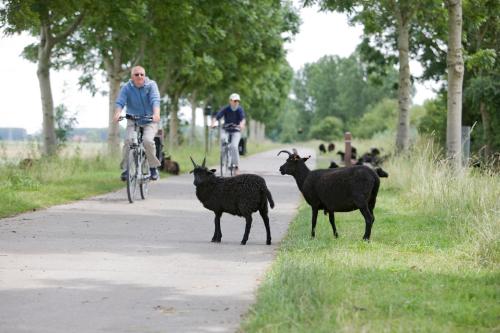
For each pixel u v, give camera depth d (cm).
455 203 1505
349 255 996
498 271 916
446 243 1141
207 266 954
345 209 1150
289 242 1145
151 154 1794
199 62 3791
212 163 3562
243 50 4078
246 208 1137
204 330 651
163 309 724
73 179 2273
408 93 2972
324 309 685
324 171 1173
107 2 2594
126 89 1772
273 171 3112
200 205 1719
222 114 2495
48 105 2844
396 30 3275
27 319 682
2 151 2312
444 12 2881
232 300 762
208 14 3222
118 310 720
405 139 2953
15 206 1557
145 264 963
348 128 16950
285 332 622
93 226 1333
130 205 1697
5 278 859
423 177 1738
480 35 3612
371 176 1133
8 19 2362
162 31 3161
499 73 3628
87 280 856
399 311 699
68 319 685
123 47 3228
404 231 1266
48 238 1173
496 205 1341
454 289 804
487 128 3703
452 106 2036
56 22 2950
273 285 783
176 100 4828
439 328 641
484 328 659
